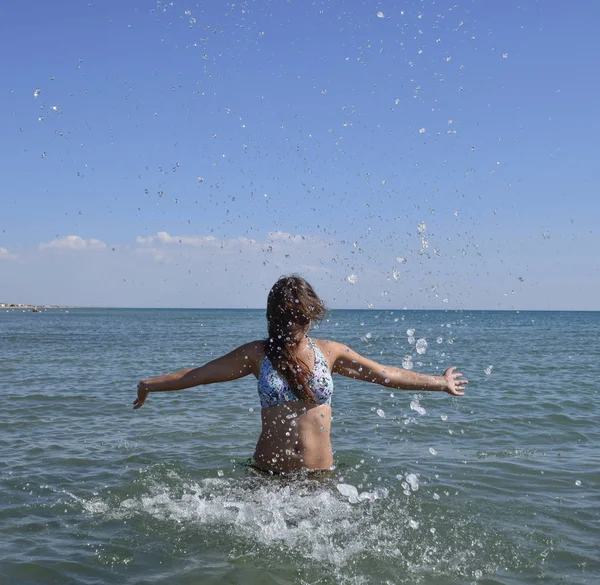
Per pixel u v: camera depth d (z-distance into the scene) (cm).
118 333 3456
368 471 438
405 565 279
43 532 325
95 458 501
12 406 817
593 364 1539
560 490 411
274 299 358
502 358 1738
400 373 380
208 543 302
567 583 266
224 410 773
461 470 459
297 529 316
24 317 7994
